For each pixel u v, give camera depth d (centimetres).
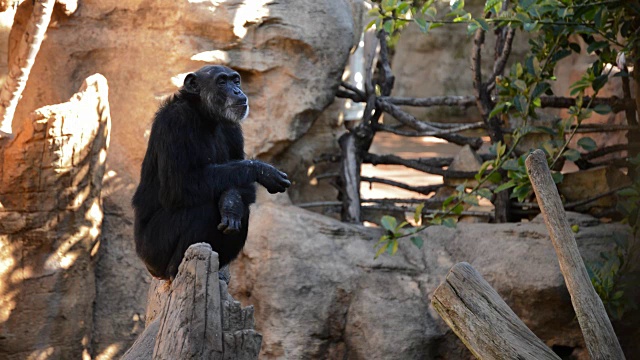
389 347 1284
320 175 1570
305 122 1474
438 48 3238
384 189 2250
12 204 1205
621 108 1426
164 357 662
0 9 1327
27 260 1227
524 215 1491
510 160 1259
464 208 1541
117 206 1382
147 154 963
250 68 1419
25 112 1398
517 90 1330
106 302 1354
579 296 712
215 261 691
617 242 1242
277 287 1303
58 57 1396
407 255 1380
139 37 1398
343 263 1338
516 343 706
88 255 1289
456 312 721
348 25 1489
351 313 1316
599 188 1434
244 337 676
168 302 691
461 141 1580
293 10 1438
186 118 945
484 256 1338
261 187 1441
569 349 1312
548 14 1255
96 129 1245
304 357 1291
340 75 1491
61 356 1276
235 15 1379
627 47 1264
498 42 1567
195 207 919
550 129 1291
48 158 1199
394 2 1195
